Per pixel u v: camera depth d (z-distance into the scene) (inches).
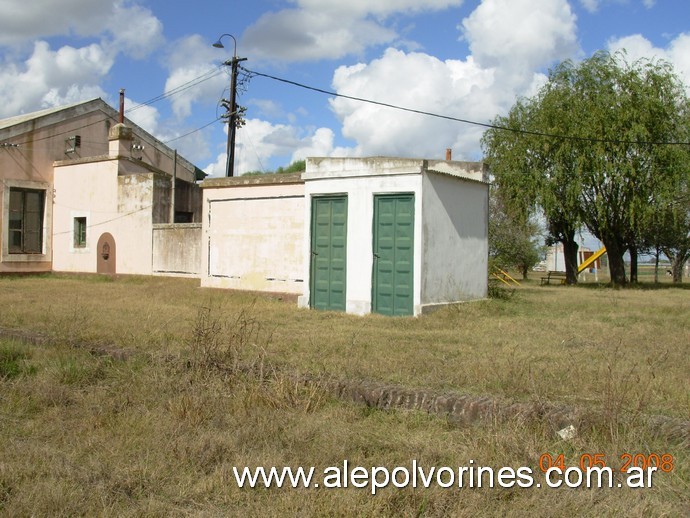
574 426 200.7
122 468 179.9
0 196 983.6
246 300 588.1
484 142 1328.7
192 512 156.4
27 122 1010.1
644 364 299.1
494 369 268.5
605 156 1080.8
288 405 233.5
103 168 971.3
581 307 597.6
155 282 829.8
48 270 1047.0
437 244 532.7
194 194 989.2
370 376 268.2
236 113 988.6
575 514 151.7
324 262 566.6
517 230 1493.6
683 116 1142.3
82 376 278.1
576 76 1163.3
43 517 149.9
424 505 156.2
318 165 618.5
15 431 213.2
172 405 229.3
